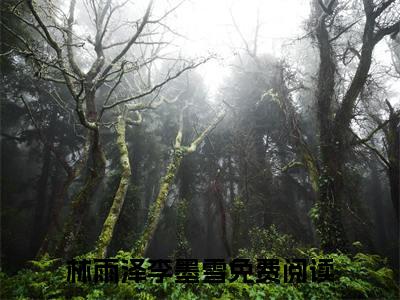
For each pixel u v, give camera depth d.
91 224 17.34
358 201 14.22
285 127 14.07
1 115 19.64
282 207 18.45
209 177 20.20
